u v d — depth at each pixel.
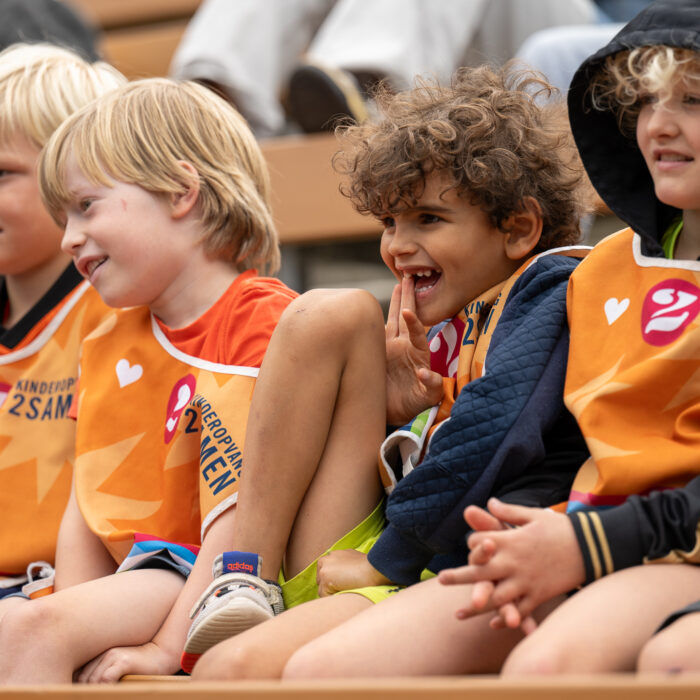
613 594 3.54
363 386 4.69
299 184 10.38
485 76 5.37
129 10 14.31
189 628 4.63
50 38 9.53
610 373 4.19
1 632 4.68
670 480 3.91
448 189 4.76
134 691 3.53
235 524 4.63
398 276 5.19
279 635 4.00
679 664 3.18
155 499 5.46
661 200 4.17
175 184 5.67
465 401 4.22
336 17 11.02
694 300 4.12
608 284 4.45
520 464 4.16
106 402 5.75
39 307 6.42
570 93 4.51
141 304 5.72
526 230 4.93
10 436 6.18
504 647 3.87
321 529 4.62
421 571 4.36
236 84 10.88
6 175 6.32
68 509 5.75
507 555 3.56
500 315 4.71
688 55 3.96
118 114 5.75
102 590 4.88
